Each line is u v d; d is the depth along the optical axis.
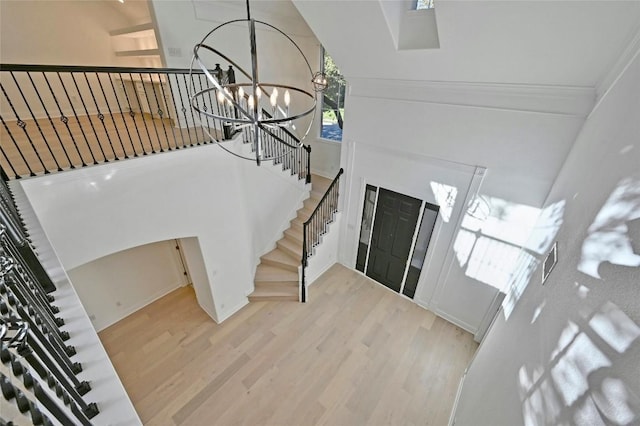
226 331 4.39
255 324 4.51
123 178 2.98
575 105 2.82
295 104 6.51
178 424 3.22
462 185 3.81
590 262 1.34
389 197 4.68
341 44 3.71
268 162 4.99
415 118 3.92
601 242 1.28
